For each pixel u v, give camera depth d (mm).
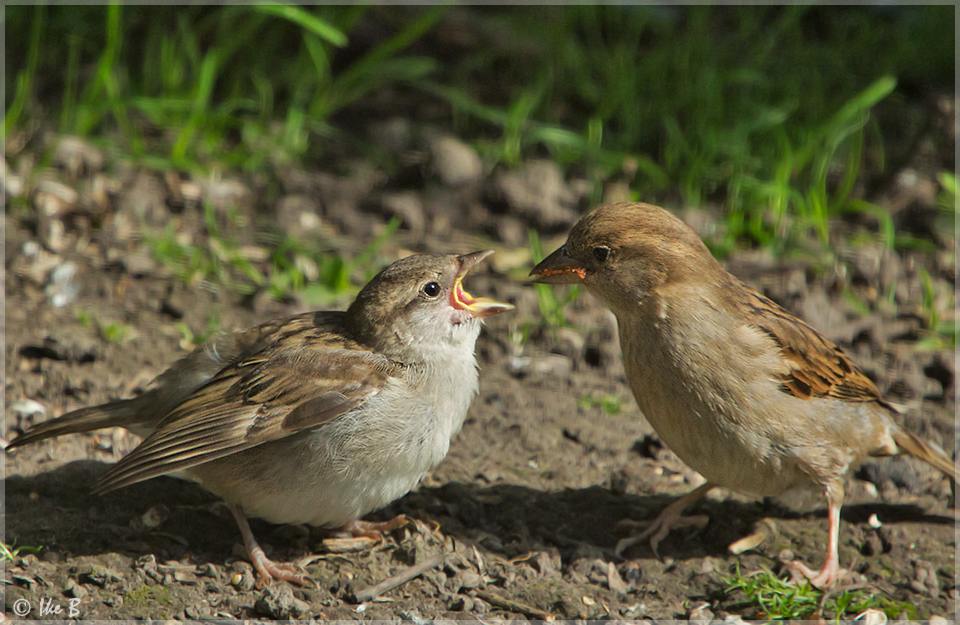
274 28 16766
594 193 14070
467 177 14391
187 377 8141
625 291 8156
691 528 8812
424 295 8039
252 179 14344
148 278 12273
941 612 7980
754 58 17078
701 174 14461
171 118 15062
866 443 8523
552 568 8266
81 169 13789
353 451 7688
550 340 11719
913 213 14297
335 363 7805
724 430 8062
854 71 17438
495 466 9539
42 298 11648
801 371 8109
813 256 13320
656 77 16375
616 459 9789
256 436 7539
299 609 7504
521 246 13523
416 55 17125
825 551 8711
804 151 14305
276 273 12477
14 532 8047
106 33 16859
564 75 16859
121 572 7750
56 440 9297
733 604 7996
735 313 8141
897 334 12125
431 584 7934
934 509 9344
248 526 7996
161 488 8797
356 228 13633
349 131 15734
